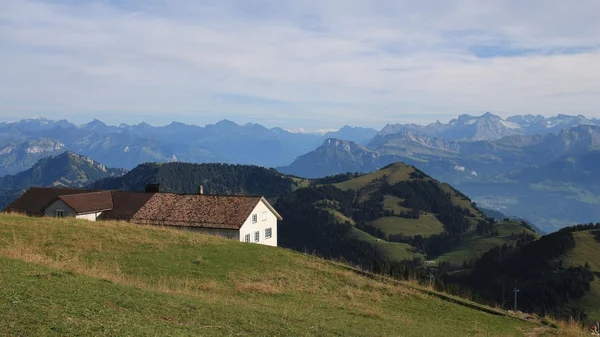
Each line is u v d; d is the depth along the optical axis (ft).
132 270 103.60
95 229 140.26
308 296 102.37
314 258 146.10
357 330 71.92
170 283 95.20
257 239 237.25
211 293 90.07
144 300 61.16
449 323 97.81
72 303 50.37
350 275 128.36
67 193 249.75
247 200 234.58
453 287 159.43
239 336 52.39
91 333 40.42
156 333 44.57
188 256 124.26
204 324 54.85
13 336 37.32
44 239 119.75
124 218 229.04
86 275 72.54
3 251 84.17
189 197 242.78
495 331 96.12
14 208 237.66
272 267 125.29
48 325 40.88
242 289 98.89
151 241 133.80
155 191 274.98
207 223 220.02
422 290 125.59
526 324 108.68
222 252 133.28
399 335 74.64
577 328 113.39
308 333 60.95
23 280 57.67
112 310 51.34
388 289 119.75
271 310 75.25
